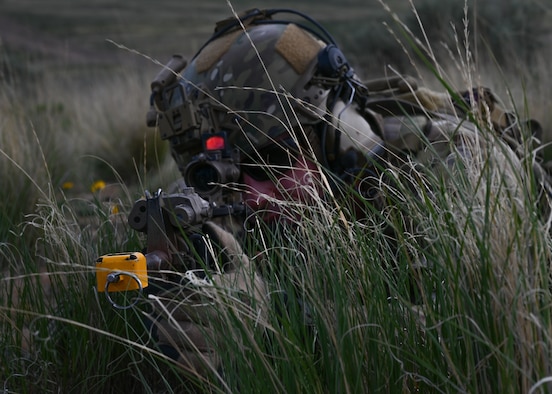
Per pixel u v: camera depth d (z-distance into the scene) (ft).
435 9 36.83
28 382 8.79
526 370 5.80
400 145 10.09
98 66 79.46
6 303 9.47
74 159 21.33
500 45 31.42
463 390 5.87
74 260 9.64
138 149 24.49
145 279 6.80
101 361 8.84
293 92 9.32
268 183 9.18
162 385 8.80
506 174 6.62
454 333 6.18
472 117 6.39
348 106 9.73
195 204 7.41
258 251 8.48
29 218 14.98
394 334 6.64
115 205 11.41
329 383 6.46
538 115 22.90
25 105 24.52
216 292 6.58
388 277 7.09
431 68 6.26
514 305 5.70
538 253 6.05
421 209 7.17
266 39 9.58
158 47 111.24
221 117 9.41
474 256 6.28
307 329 7.06
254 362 6.48
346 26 55.06
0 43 25.52
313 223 7.56
